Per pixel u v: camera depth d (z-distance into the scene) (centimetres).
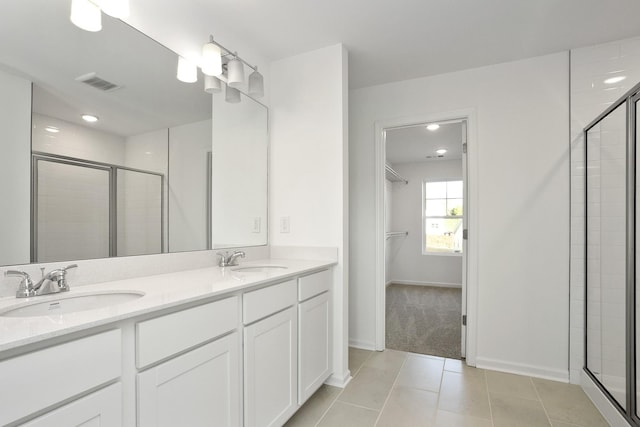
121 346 89
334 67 216
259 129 227
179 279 140
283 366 158
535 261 228
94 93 132
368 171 280
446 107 254
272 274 152
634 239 161
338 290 213
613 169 182
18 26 111
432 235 570
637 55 206
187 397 108
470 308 244
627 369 160
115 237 139
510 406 187
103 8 121
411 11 180
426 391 204
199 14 178
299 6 176
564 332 220
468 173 248
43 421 72
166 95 162
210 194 187
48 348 73
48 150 118
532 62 231
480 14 182
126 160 144
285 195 231
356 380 219
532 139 230
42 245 115
